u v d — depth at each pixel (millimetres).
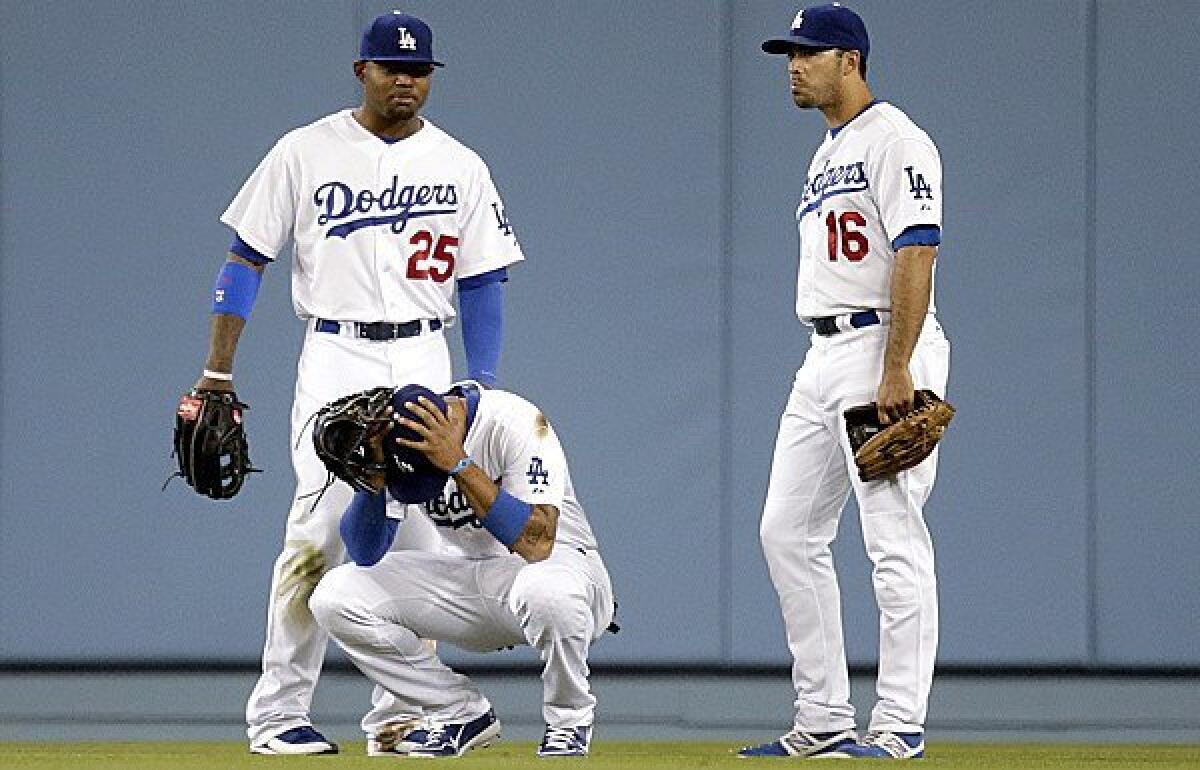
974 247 30594
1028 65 30734
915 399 19469
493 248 20719
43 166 30359
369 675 18672
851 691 29812
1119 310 30672
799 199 30531
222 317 20297
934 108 30688
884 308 19906
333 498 19828
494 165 30641
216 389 20406
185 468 20359
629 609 30203
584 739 18375
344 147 20312
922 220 19391
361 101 30547
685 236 30578
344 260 20172
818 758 19641
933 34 30734
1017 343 30578
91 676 29984
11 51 30375
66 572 30094
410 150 20359
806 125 30594
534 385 30484
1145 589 30531
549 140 30656
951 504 30406
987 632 30328
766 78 30609
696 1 30703
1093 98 30750
